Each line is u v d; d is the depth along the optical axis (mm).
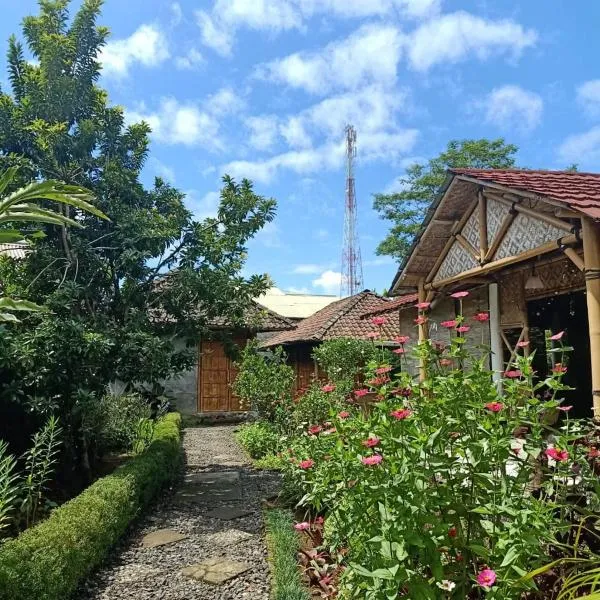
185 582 4340
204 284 8125
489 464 2682
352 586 2971
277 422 10227
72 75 8078
